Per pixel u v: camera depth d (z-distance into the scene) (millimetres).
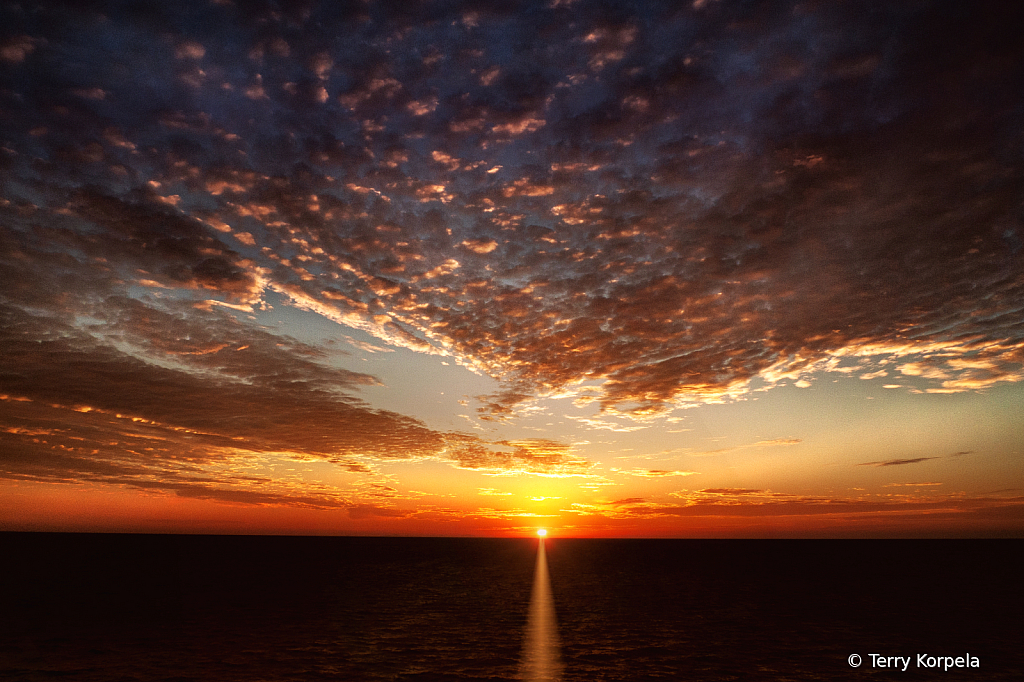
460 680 15523
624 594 35594
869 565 61750
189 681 14711
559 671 16641
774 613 27984
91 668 15906
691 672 16734
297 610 26969
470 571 52438
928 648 20172
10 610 25656
